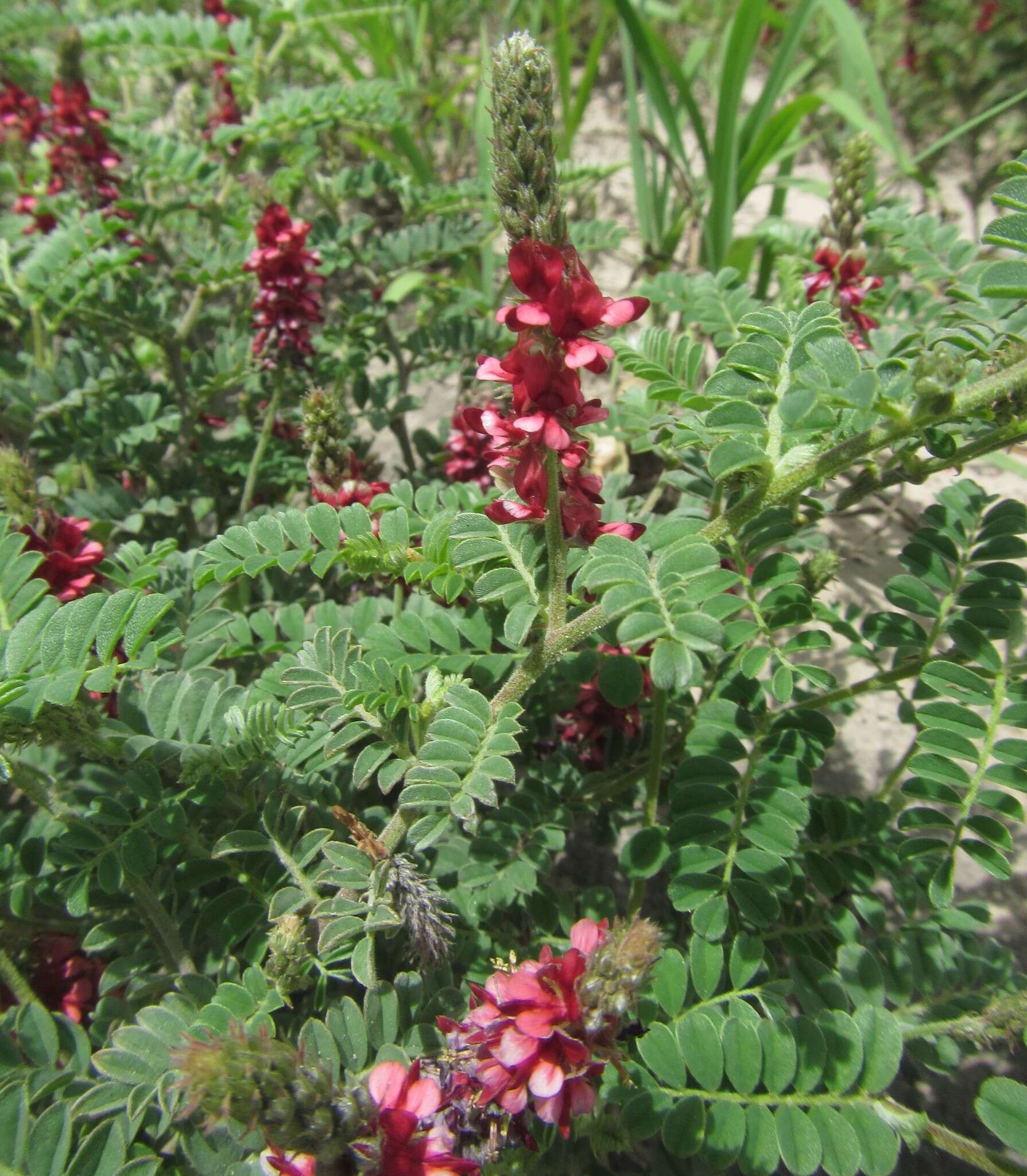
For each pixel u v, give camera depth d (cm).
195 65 42
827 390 12
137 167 29
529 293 12
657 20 52
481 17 43
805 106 34
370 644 17
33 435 23
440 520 16
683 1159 14
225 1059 10
